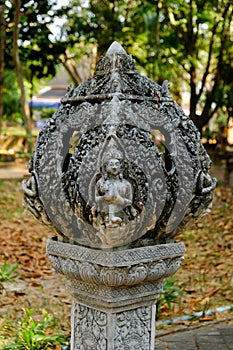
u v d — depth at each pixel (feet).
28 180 10.39
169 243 9.98
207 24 37.60
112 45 9.99
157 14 35.06
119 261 9.16
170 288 17.10
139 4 38.06
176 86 48.01
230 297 19.16
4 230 28.35
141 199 9.11
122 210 8.95
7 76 60.75
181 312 17.46
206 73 39.93
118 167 8.79
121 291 9.64
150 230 9.77
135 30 39.06
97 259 9.28
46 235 27.81
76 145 9.62
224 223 31.12
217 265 23.31
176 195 9.70
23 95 44.47
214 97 40.34
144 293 9.96
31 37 36.27
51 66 38.37
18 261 22.79
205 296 19.15
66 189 9.61
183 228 10.18
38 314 16.93
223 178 44.70
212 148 48.73
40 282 20.43
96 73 10.17
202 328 15.67
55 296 18.76
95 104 9.65
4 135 64.90
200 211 10.19
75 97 10.07
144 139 9.37
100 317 9.89
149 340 10.34
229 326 15.80
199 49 43.34
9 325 15.40
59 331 15.15
